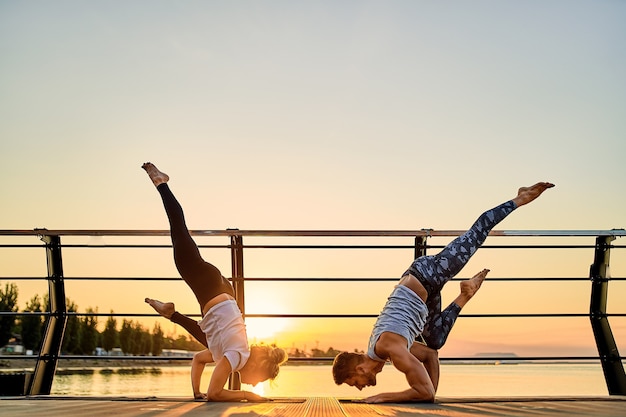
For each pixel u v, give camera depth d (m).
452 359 3.67
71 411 2.38
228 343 3.19
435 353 3.35
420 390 2.95
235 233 3.82
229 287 3.46
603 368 3.77
